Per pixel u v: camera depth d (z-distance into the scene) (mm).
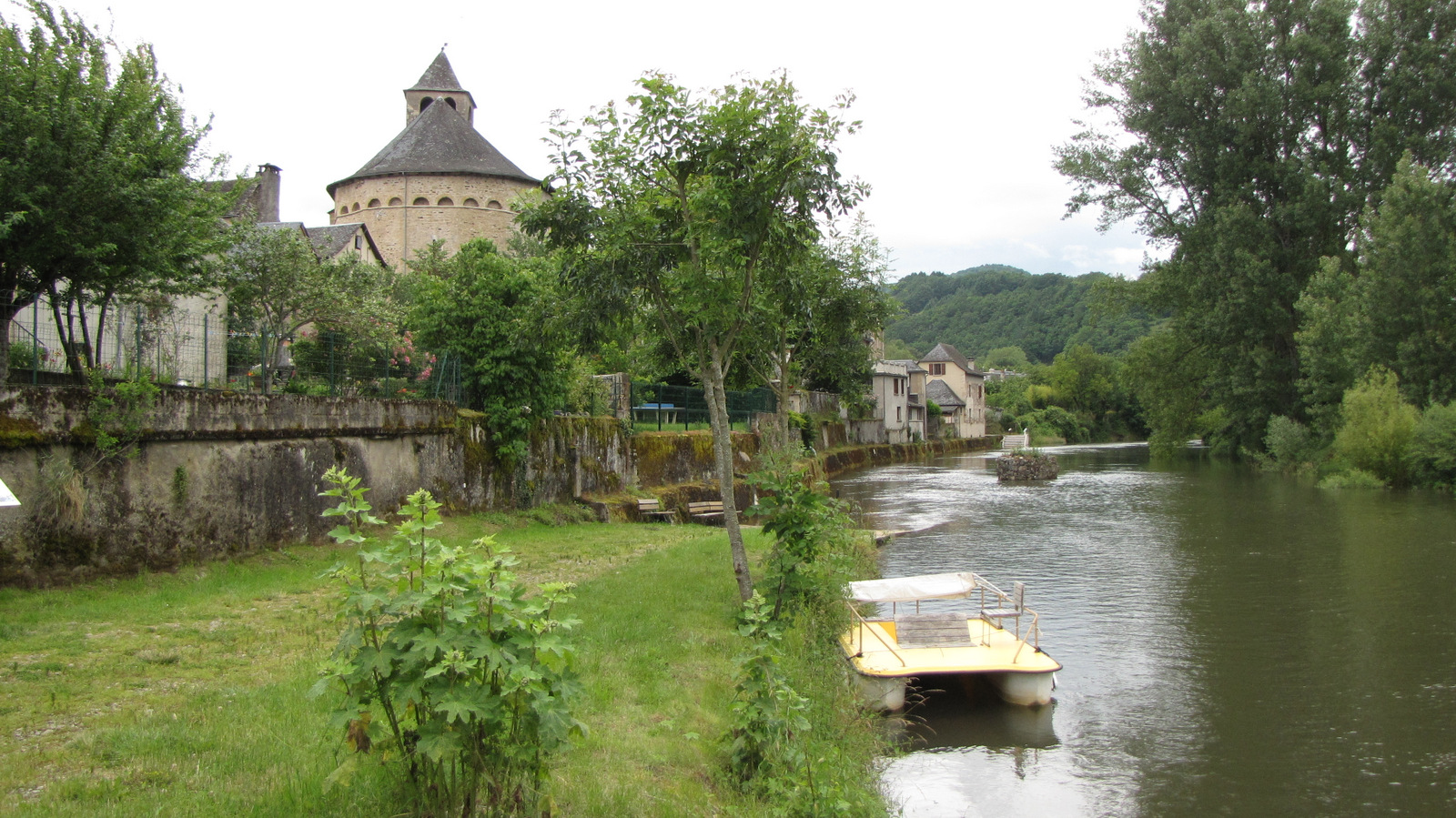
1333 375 36781
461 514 17953
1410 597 15500
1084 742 9477
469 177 43781
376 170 43844
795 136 9508
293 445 13344
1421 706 10375
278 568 12086
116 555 10414
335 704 6383
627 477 24844
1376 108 37406
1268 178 37969
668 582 12562
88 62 10406
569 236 10375
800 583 10406
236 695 6711
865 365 21672
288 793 4809
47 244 9781
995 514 28062
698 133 9719
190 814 4613
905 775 8656
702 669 8836
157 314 13781
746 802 6148
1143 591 16391
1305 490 33156
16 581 9391
